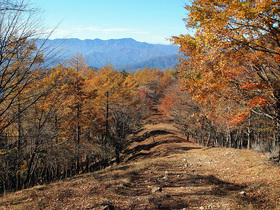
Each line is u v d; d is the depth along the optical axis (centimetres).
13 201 787
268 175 848
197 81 780
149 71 9262
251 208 619
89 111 2073
